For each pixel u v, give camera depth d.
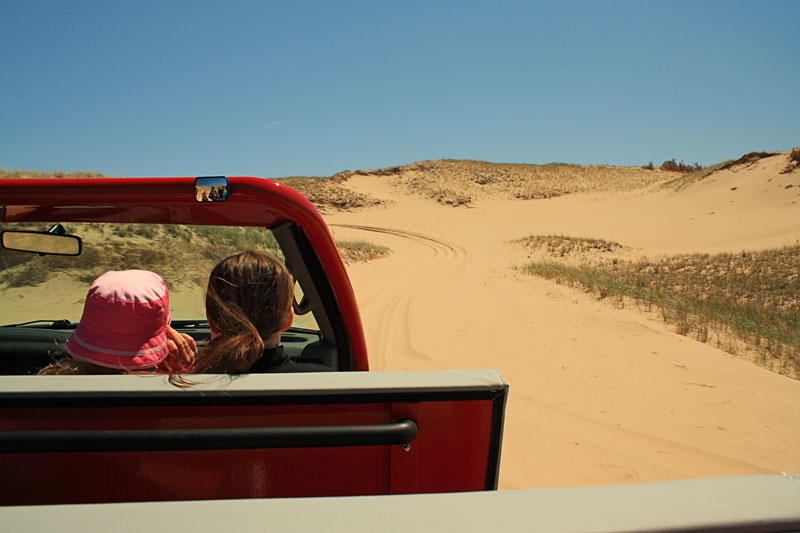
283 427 1.20
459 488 1.38
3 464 1.21
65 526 0.70
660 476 4.01
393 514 0.73
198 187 1.82
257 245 2.50
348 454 1.31
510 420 5.02
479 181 76.56
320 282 2.20
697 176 53.62
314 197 57.09
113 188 1.80
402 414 1.31
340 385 1.27
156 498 1.25
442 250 27.64
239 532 0.69
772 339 8.70
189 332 2.69
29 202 1.82
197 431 1.16
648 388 5.93
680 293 14.04
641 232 34.44
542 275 16.11
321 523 0.71
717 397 5.66
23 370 2.47
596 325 9.02
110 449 1.13
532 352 7.39
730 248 26.22
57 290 2.63
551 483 3.89
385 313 10.16
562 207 54.00
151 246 2.55
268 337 1.67
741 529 0.73
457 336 8.27
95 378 1.25
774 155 48.31
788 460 4.29
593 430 4.82
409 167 85.69
